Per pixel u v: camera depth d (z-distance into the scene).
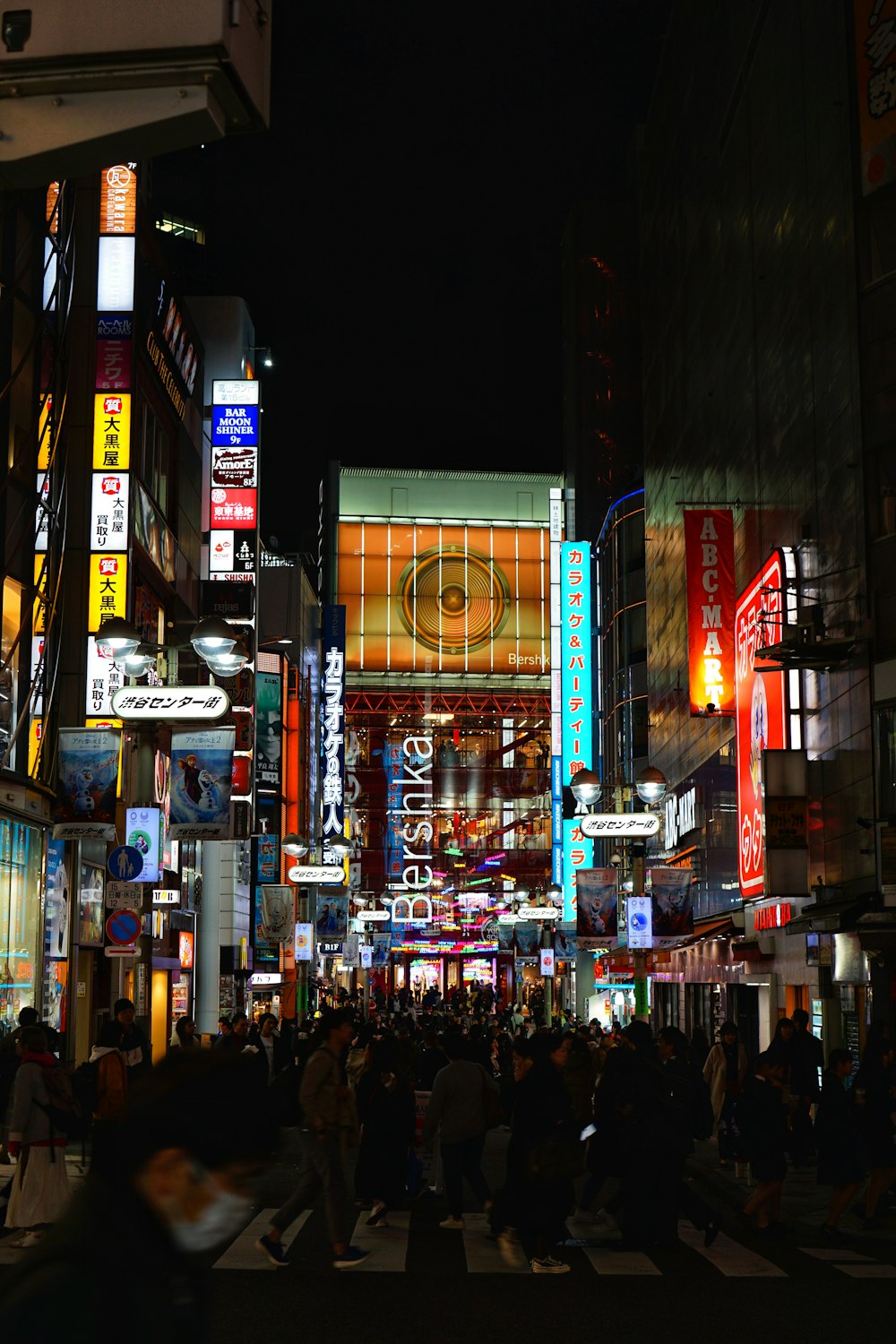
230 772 27.17
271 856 59.69
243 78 6.20
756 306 39.19
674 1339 10.24
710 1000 44.97
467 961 133.88
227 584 48.44
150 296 37.50
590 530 89.31
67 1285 2.46
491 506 112.56
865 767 27.33
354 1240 14.84
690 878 30.05
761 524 37.88
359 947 96.25
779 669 30.48
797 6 34.09
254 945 59.06
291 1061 32.31
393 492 112.12
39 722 29.72
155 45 6.03
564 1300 11.70
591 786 29.19
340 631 86.44
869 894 26.33
